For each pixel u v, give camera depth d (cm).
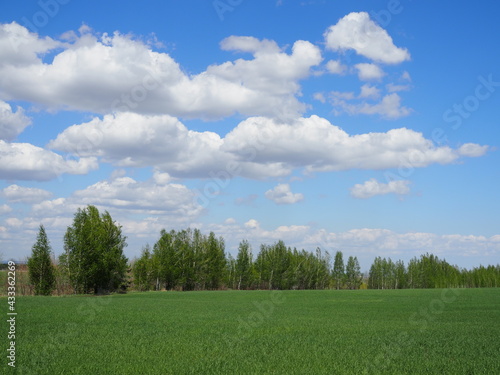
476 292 9694
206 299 7025
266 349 2445
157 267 9850
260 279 11919
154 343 2584
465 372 1912
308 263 13025
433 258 15975
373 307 5875
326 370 1934
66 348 2384
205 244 10831
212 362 2072
